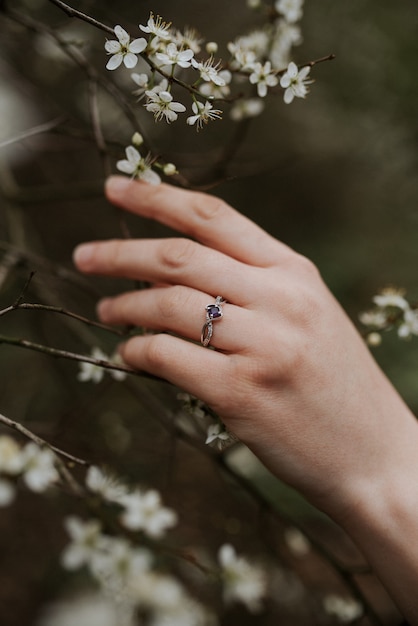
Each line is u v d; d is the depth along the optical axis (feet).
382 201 2.18
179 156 1.60
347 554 1.94
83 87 1.84
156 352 0.99
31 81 1.85
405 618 1.04
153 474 1.71
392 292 1.21
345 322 1.05
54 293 1.62
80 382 1.91
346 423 0.99
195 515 1.70
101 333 1.66
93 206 2.20
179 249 1.04
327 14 1.88
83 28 1.62
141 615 1.05
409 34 1.83
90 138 1.28
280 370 0.97
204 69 0.92
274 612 1.73
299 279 1.05
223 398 0.98
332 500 1.01
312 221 2.33
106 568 0.96
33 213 2.15
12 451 0.89
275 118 2.25
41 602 1.64
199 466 1.85
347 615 1.44
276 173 2.25
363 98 1.93
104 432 1.70
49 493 1.39
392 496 1.00
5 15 1.25
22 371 1.86
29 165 2.11
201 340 0.99
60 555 1.70
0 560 1.71
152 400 1.36
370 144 1.99
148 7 1.97
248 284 1.01
